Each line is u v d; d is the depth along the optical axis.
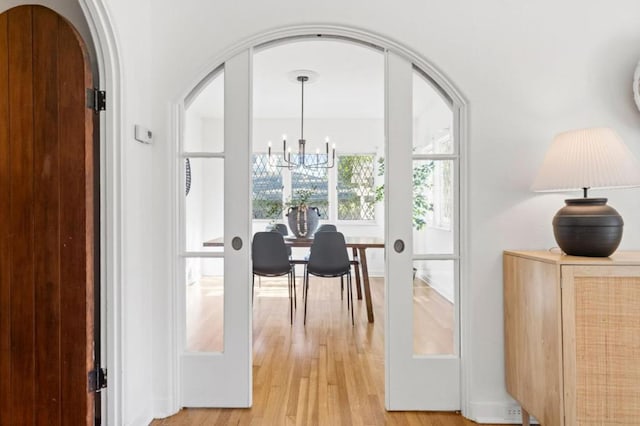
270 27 2.01
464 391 1.99
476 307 1.97
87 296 1.64
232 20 2.02
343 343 2.99
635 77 1.95
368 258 5.92
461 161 2.02
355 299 4.42
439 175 2.06
